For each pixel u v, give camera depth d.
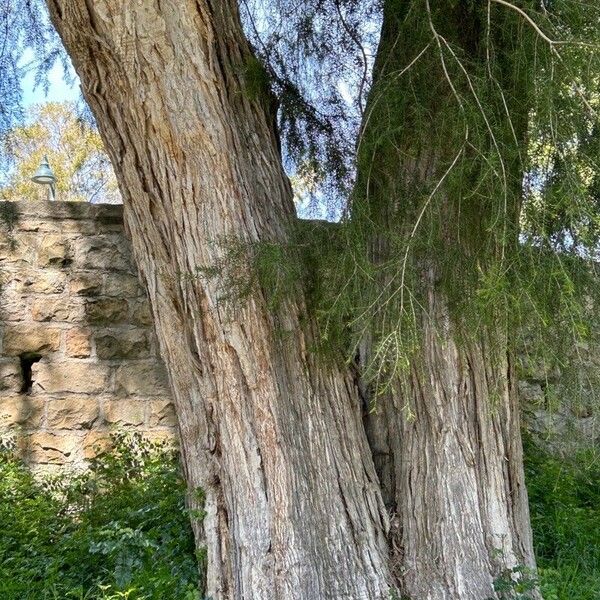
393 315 3.36
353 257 3.49
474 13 3.87
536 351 3.41
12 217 6.33
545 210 3.16
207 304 3.76
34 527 5.00
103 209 6.52
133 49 3.73
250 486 3.68
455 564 3.70
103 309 6.44
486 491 3.84
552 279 3.22
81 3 3.74
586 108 3.15
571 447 4.97
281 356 3.80
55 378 6.30
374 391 4.09
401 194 3.71
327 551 3.64
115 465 6.11
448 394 3.85
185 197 3.80
